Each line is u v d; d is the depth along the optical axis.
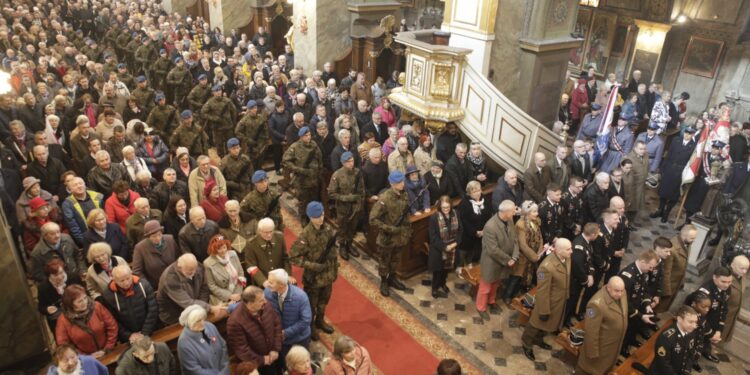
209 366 4.22
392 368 5.56
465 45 8.89
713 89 14.96
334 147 8.38
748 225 6.09
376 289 6.86
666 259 6.06
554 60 8.95
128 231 5.65
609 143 9.22
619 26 16.56
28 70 10.55
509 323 6.38
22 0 18.56
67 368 3.69
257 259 5.30
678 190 8.84
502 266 6.16
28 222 5.85
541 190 7.46
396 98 8.46
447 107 7.92
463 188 7.54
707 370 5.89
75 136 7.49
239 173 7.32
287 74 12.80
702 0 14.55
